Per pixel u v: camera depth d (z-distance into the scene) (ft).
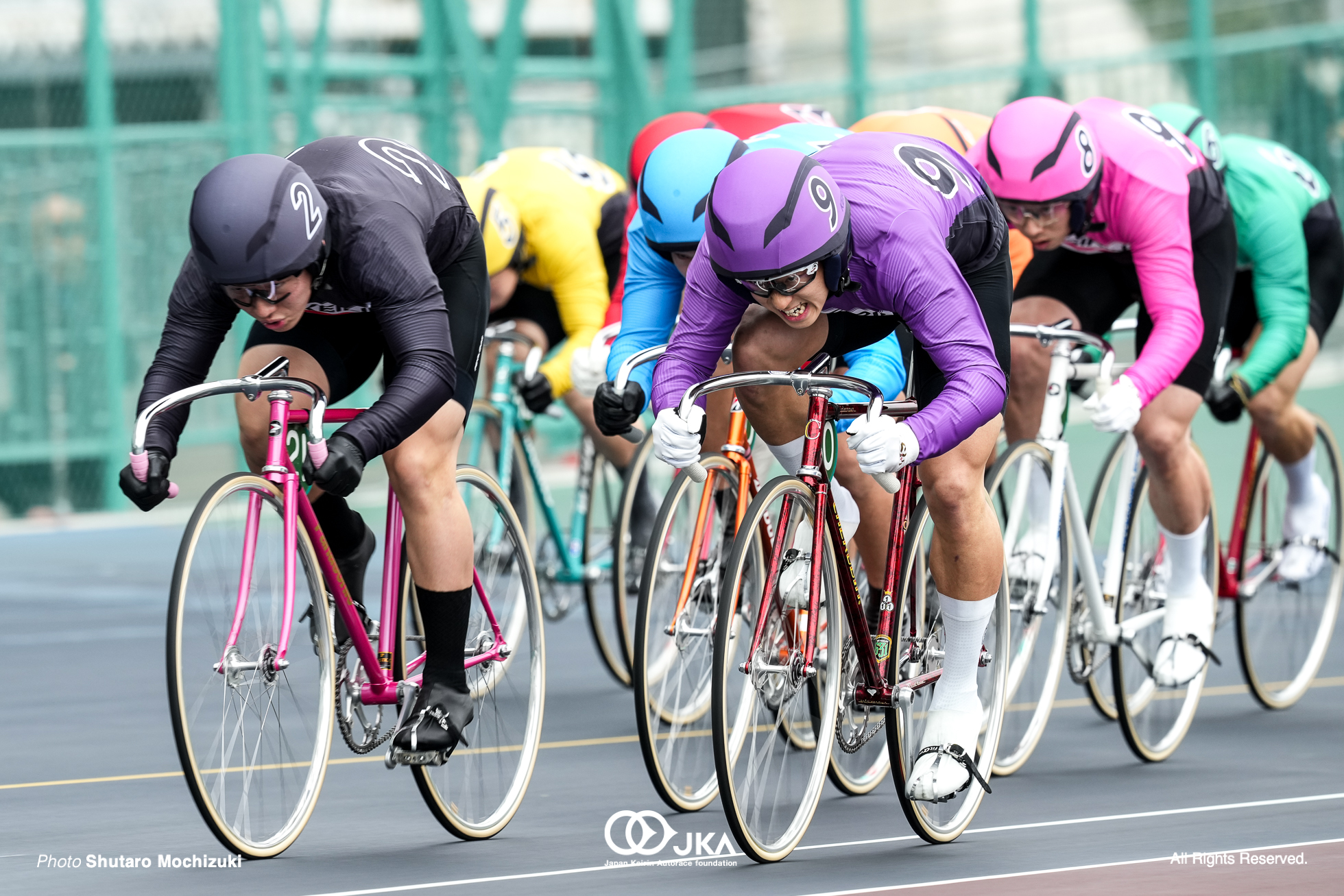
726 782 40.98
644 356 48.62
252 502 41.55
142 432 40.73
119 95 147.33
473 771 45.96
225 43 141.38
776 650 43.55
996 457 52.44
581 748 57.82
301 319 45.34
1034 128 51.24
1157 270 53.47
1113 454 57.72
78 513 143.95
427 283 41.75
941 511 42.88
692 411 41.27
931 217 40.55
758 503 41.63
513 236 67.87
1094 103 56.08
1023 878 39.91
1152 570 58.70
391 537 45.03
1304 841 43.24
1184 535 56.70
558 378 68.44
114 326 142.31
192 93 148.77
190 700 44.52
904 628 47.19
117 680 73.31
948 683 44.39
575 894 39.06
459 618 44.24
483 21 159.53
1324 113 134.51
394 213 41.81
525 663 47.96
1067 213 51.88
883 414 39.93
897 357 49.75
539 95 150.30
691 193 47.83
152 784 52.70
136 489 41.09
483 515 51.34
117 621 91.97
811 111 63.82
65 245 140.97
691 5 152.56
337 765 55.31
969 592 43.70
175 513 145.59
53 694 69.87
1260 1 140.67
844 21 161.07
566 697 67.56
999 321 43.42
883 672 44.14
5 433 140.77
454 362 42.24
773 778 43.34
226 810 41.63
